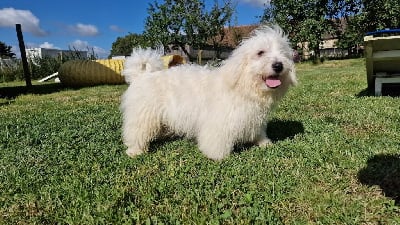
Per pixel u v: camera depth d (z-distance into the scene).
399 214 0.46
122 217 0.48
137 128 0.75
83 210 0.50
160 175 0.61
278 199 0.51
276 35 0.71
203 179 0.58
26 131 0.98
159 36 5.38
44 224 0.48
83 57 4.61
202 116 0.71
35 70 4.26
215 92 0.70
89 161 0.71
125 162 0.69
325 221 0.45
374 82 1.44
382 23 5.06
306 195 0.52
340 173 0.59
